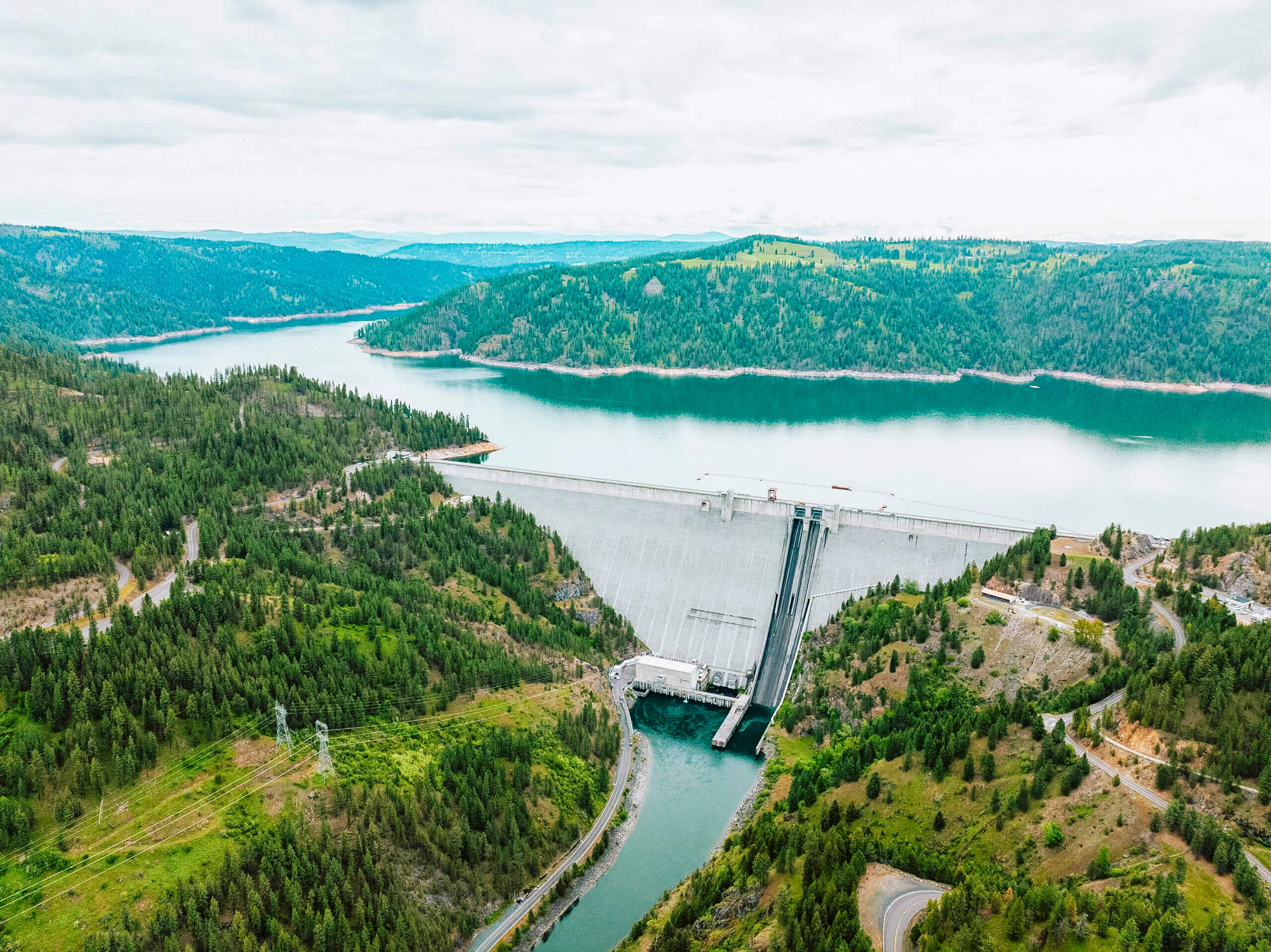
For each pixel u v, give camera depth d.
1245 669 134.62
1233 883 107.31
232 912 125.25
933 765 145.62
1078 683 160.00
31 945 116.19
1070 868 117.50
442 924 135.38
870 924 114.88
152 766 142.25
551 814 159.12
